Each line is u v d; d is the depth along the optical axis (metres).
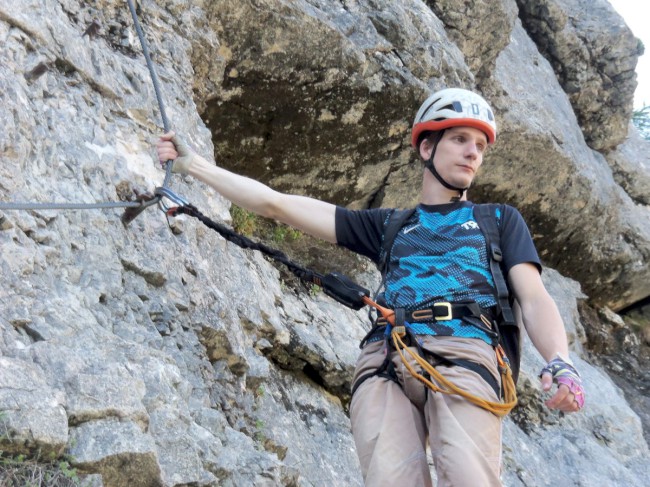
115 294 3.75
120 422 2.93
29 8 4.09
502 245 2.64
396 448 2.39
